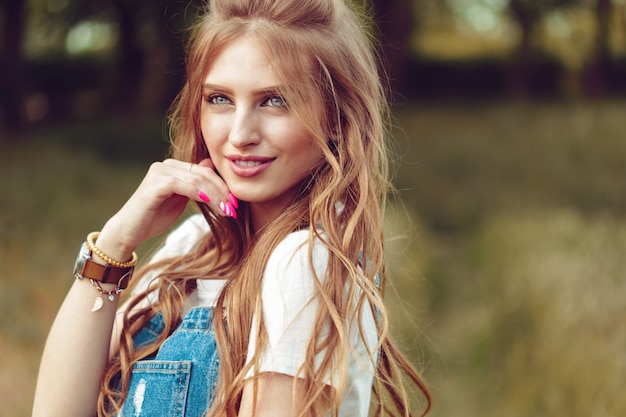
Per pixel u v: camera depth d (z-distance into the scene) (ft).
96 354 5.16
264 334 4.47
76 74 67.67
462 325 18.22
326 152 4.78
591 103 56.34
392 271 17.65
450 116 51.03
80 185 27.58
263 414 4.40
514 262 20.74
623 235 20.84
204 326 4.85
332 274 4.56
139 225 5.16
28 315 15.96
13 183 25.81
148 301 5.39
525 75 68.03
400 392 5.22
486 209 31.48
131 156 40.55
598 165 36.55
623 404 12.11
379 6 54.95
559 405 12.79
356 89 4.97
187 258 5.57
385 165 5.23
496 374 14.85
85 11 55.36
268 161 4.79
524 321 15.90
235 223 5.24
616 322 14.56
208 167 5.16
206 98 4.92
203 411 4.66
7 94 42.50
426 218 30.91
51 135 43.78
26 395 13.14
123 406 4.88
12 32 42.57
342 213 4.89
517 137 41.68
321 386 4.36
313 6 4.86
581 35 73.72
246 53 4.72
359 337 4.71
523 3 66.69
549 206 30.60
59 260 19.15
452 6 89.61
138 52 60.85
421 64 72.28
